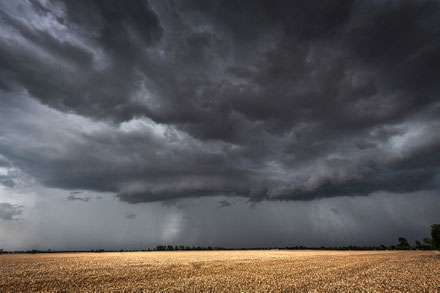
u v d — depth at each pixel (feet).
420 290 68.90
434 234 325.62
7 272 98.99
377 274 96.22
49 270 107.04
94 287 73.10
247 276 91.76
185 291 67.67
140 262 149.79
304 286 72.95
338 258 182.29
